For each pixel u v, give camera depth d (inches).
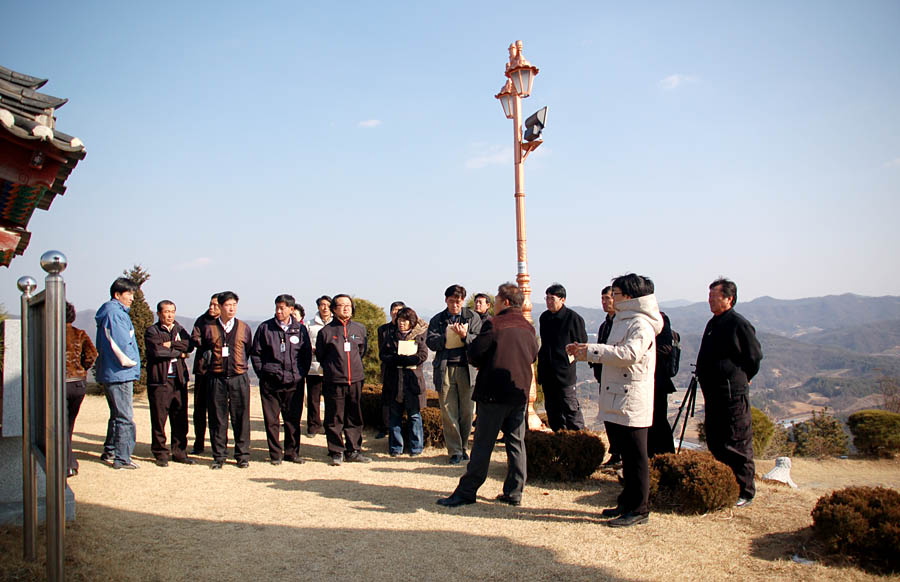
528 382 224.5
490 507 226.7
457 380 314.5
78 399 270.5
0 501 194.9
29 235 195.2
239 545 185.2
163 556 174.2
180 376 308.5
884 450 440.8
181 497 240.2
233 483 266.1
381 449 356.2
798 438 505.7
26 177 133.3
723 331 232.4
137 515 213.5
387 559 174.2
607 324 290.2
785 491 254.1
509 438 231.8
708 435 239.6
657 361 261.0
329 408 309.7
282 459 318.3
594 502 234.2
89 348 281.9
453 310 313.6
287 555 177.2
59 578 133.6
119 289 285.6
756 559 175.0
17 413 191.8
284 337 311.3
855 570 167.0
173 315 308.0
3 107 131.6
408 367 332.5
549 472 262.8
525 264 348.5
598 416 210.1
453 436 311.9
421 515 216.4
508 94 354.0
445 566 169.3
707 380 236.4
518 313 230.1
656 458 234.1
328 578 161.2
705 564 170.9
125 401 285.9
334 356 309.1
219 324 306.2
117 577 156.5
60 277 134.8
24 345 160.6
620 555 176.9
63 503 134.9
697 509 215.2
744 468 229.5
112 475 272.8
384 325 348.2
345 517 214.2
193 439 389.7
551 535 194.1
